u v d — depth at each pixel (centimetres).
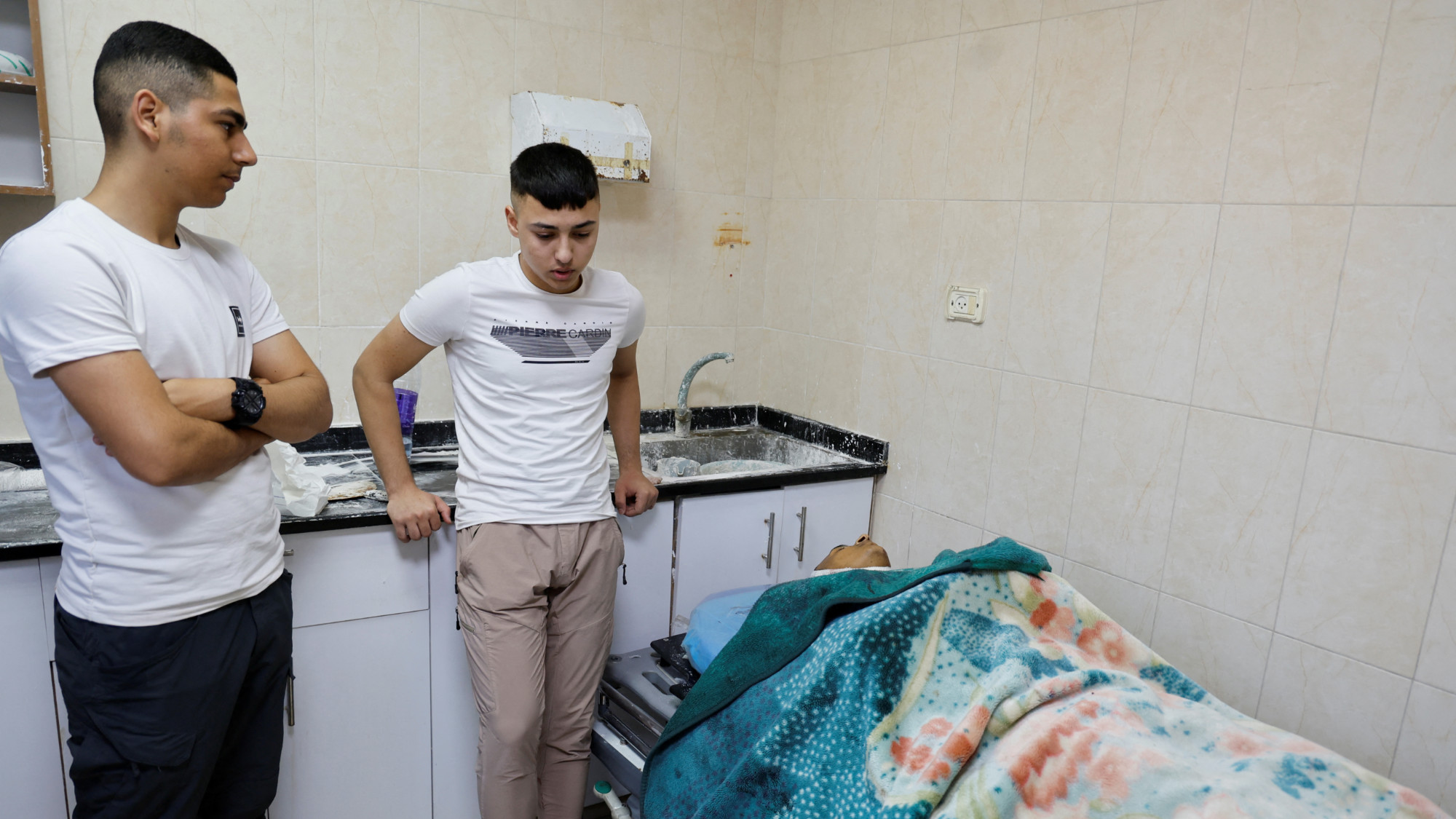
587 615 178
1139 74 185
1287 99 163
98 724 131
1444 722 149
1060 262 203
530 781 172
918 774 119
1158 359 186
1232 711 136
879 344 252
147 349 124
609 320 175
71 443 124
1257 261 169
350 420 231
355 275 224
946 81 227
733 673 149
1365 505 157
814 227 272
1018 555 142
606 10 247
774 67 281
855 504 252
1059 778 116
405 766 195
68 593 131
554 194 152
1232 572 176
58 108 189
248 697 148
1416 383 149
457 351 172
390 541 184
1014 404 216
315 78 212
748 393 298
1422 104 146
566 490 171
